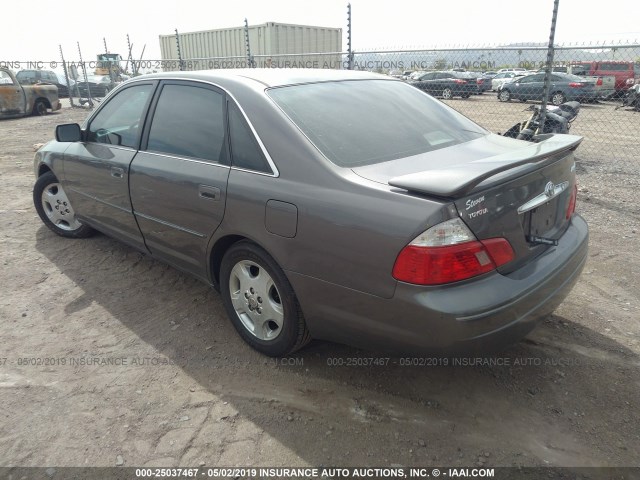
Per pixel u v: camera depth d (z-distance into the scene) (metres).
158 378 2.78
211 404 2.57
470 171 2.05
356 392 2.65
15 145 10.39
